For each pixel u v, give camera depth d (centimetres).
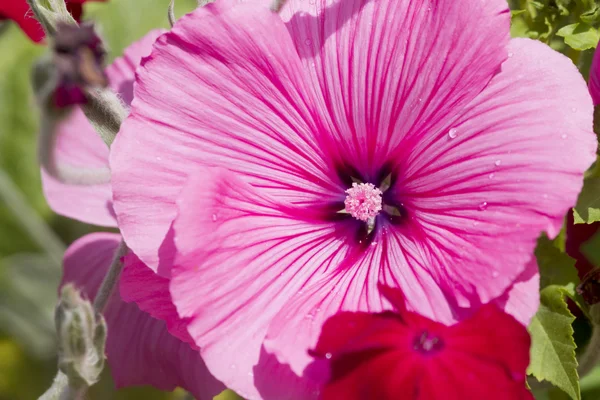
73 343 23
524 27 27
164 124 24
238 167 25
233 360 23
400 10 25
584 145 23
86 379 23
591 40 26
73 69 23
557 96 23
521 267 23
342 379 23
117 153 24
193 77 24
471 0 24
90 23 23
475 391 22
